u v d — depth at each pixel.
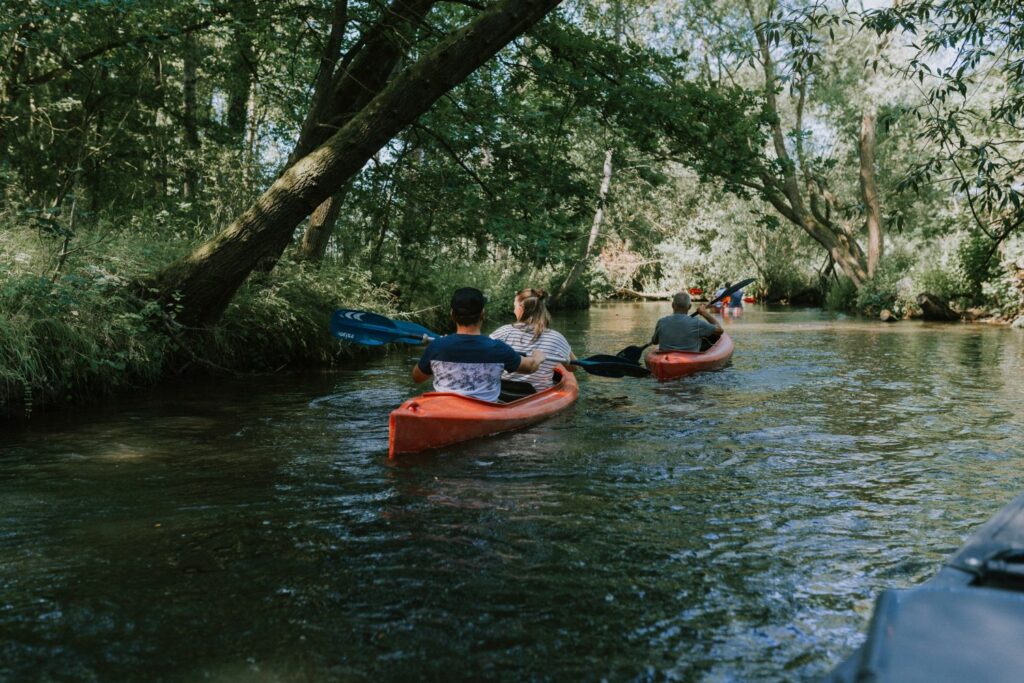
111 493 4.28
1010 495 4.31
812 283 32.88
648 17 22.94
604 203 11.27
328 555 3.35
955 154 7.14
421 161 13.29
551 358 7.21
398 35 9.47
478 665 2.43
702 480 4.60
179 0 10.21
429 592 2.97
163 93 13.62
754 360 10.97
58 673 2.36
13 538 3.53
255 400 7.51
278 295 10.21
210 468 4.86
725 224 32.28
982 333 15.69
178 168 13.24
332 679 2.34
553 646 2.55
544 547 3.47
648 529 3.72
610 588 3.02
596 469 4.87
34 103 11.85
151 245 8.80
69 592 2.94
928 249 23.00
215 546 3.45
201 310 8.26
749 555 3.39
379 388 8.34
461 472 4.78
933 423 6.37
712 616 2.79
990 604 1.42
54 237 7.71
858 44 20.91
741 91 10.67
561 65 10.33
